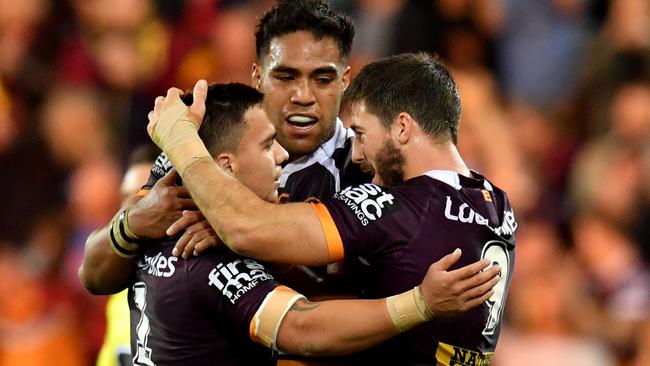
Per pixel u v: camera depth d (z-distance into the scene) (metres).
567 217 32.25
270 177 14.56
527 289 28.92
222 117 14.41
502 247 14.61
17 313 28.22
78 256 30.05
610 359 28.97
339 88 16.09
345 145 16.48
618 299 30.22
